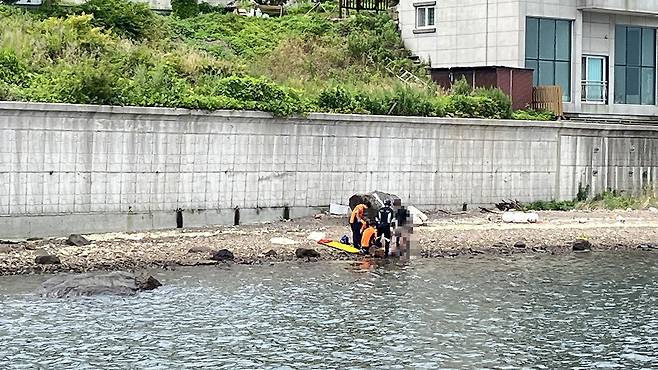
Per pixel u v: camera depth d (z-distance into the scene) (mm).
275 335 20938
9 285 24391
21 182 28922
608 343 20875
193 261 27609
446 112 37562
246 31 45062
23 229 29031
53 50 36156
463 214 36500
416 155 36125
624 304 24359
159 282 25172
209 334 20906
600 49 46156
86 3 41344
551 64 44156
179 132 31484
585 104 45375
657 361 19656
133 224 30875
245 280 25906
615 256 30875
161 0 46562
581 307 23969
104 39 37812
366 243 29609
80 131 29734
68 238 28891
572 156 39562
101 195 30266
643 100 47750
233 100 32562
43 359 18969
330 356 19578
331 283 25922
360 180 35062
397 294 24891
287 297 24266
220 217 32469
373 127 35156
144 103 30891
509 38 42875
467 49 44125
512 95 41500
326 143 34344
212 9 47781
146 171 31000
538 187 38906
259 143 33031
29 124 28891
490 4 43375
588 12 45500
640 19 47219
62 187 29578
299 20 46750
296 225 32906
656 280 27297
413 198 36219
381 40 45438
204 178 32094
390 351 20000
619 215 37594
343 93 35625
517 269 28375
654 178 41688
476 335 21312
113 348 19750
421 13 45781
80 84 30328
